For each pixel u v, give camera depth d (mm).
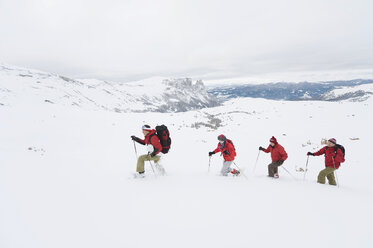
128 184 6656
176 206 5121
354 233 4062
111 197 5477
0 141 15242
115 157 13727
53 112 29469
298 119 46062
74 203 4941
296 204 5492
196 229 4078
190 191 6246
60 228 3846
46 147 15523
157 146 7445
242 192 6332
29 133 18484
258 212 4910
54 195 5254
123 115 37031
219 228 4133
